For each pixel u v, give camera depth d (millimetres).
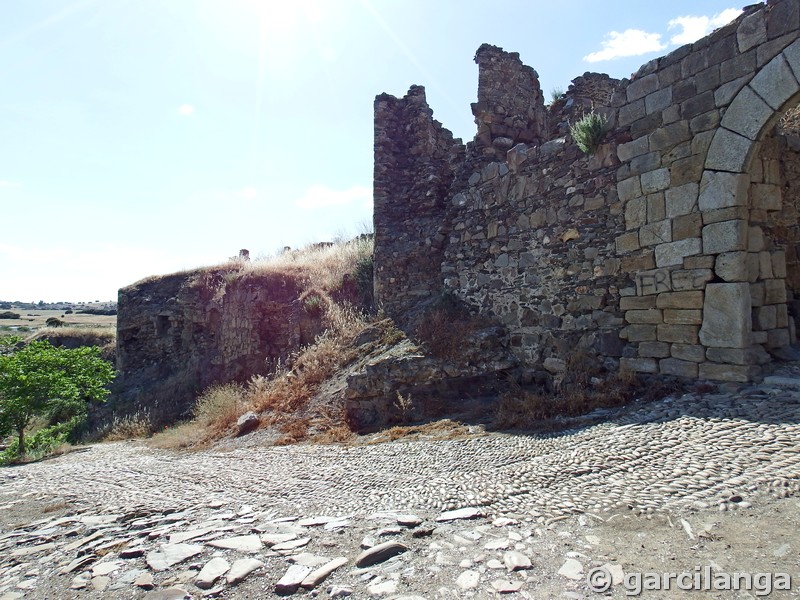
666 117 5723
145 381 16125
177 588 2645
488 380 7633
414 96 11641
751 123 4930
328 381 9188
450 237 9633
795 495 2918
